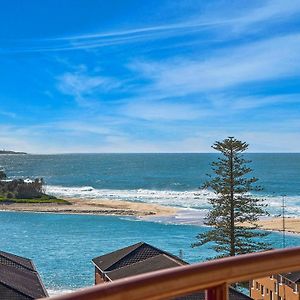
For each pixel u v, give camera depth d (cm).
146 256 2814
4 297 1719
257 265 203
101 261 2919
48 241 5012
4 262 2294
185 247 4512
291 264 215
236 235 3356
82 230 5694
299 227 5219
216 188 3369
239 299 1648
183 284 180
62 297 152
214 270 188
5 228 5922
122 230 5622
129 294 164
